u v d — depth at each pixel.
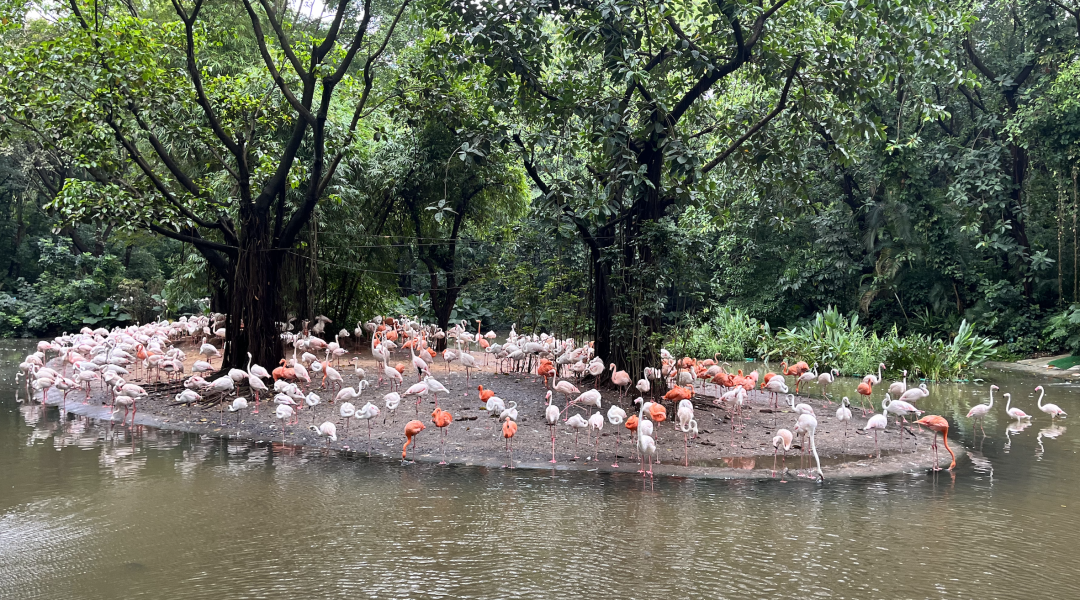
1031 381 21.94
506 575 6.68
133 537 7.64
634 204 14.76
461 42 14.49
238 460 11.05
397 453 11.49
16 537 7.63
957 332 27.50
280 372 14.60
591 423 11.10
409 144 23.61
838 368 23.59
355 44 15.42
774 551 7.35
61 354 20.95
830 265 30.72
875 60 14.30
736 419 14.01
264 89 19.27
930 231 27.75
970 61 27.20
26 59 14.50
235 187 19.92
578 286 18.80
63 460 10.98
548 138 15.05
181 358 18.52
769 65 15.03
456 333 22.00
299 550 7.27
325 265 22.11
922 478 10.36
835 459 11.45
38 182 39.28
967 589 6.43
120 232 16.61
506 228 26.55
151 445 12.09
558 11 13.90
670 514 8.54
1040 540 7.72
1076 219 25.52
